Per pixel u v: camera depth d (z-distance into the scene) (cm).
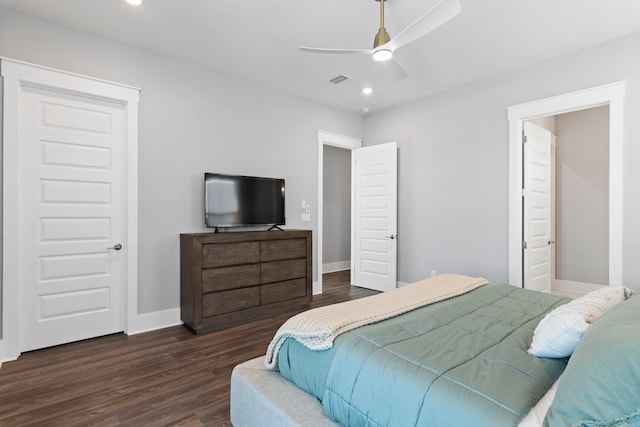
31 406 194
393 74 276
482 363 123
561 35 290
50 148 279
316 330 153
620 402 79
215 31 288
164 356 262
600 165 447
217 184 357
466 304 198
